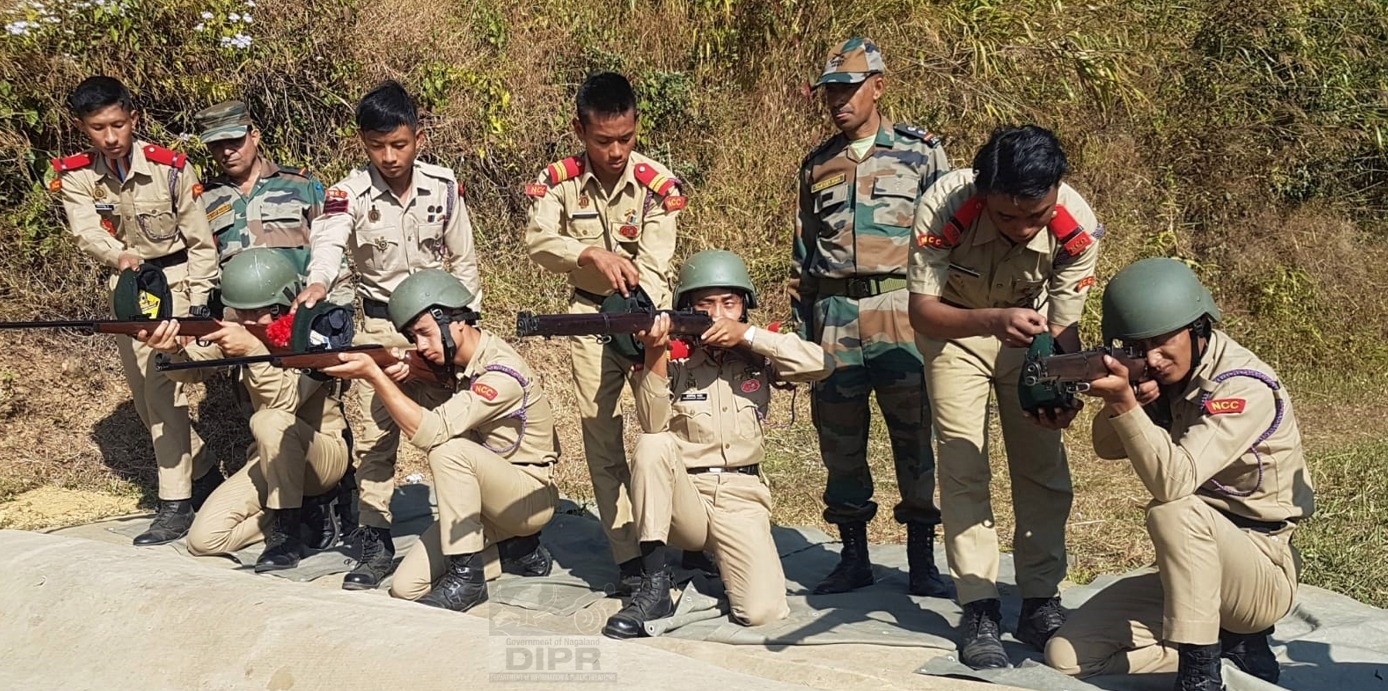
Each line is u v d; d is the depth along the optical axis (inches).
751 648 168.4
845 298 196.2
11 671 143.5
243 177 239.6
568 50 384.8
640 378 175.5
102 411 281.3
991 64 397.4
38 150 292.4
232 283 203.2
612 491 198.5
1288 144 450.6
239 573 155.9
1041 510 172.9
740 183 382.3
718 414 183.9
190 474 231.8
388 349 180.1
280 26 321.7
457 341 183.0
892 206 193.9
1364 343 391.2
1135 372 146.0
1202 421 149.7
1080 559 230.8
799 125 394.0
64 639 145.0
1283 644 174.6
